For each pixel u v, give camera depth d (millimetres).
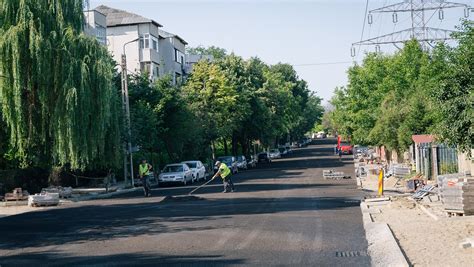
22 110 26969
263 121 71875
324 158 78125
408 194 24453
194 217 18656
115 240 14039
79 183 40281
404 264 9406
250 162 66625
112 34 62344
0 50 26375
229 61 72938
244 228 15500
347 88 53719
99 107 28422
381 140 40062
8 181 32750
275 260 10758
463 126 13234
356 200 23734
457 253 10500
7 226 18109
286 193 28234
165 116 47844
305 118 130000
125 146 38125
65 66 27438
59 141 27516
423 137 33156
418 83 38812
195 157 57844
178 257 11336
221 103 58562
